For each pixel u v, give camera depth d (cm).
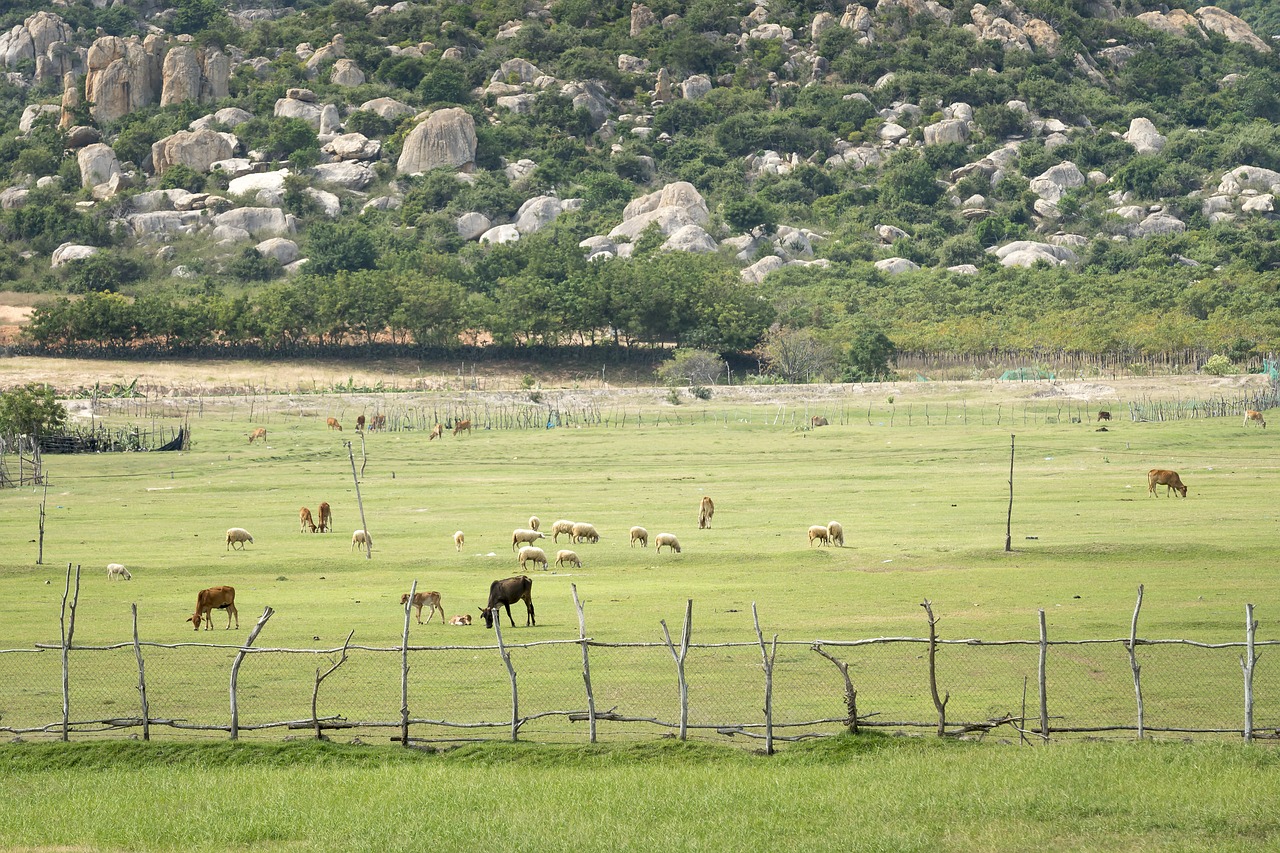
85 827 4144
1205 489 14650
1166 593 8162
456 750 5009
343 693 5969
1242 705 5447
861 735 4972
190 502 15512
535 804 4281
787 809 4147
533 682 6097
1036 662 6306
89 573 10044
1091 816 4016
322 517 12812
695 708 5559
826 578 9362
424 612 8112
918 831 3934
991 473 17062
